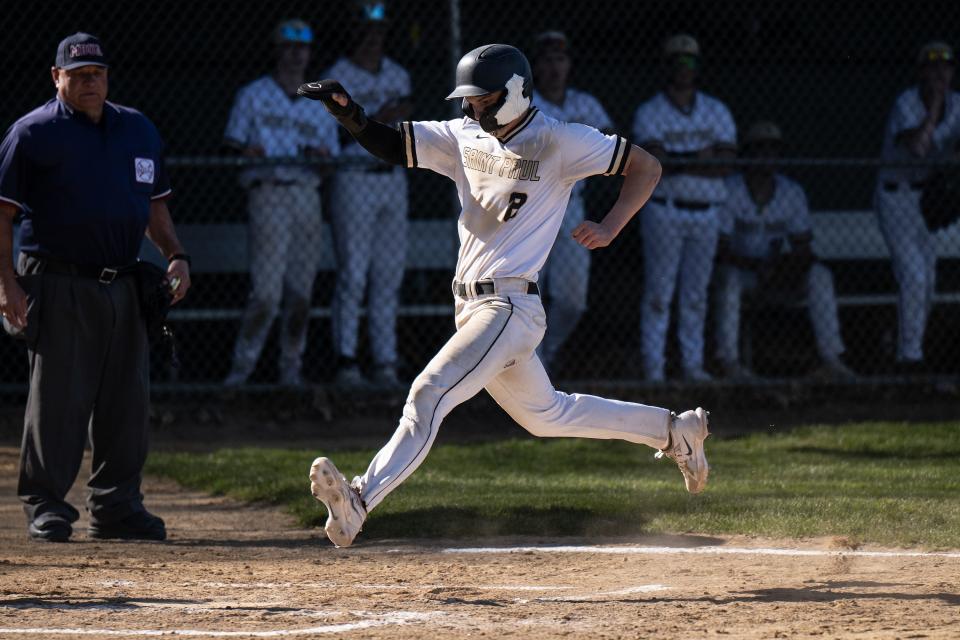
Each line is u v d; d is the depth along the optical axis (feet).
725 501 69.72
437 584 50.75
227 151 106.22
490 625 41.57
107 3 123.75
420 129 50.19
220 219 127.03
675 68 111.14
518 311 48.49
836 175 135.13
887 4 135.13
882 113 135.85
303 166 106.32
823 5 134.31
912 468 85.97
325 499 43.98
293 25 106.42
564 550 59.11
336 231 109.60
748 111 134.62
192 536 66.49
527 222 48.91
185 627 41.42
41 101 122.72
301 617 43.11
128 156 65.72
